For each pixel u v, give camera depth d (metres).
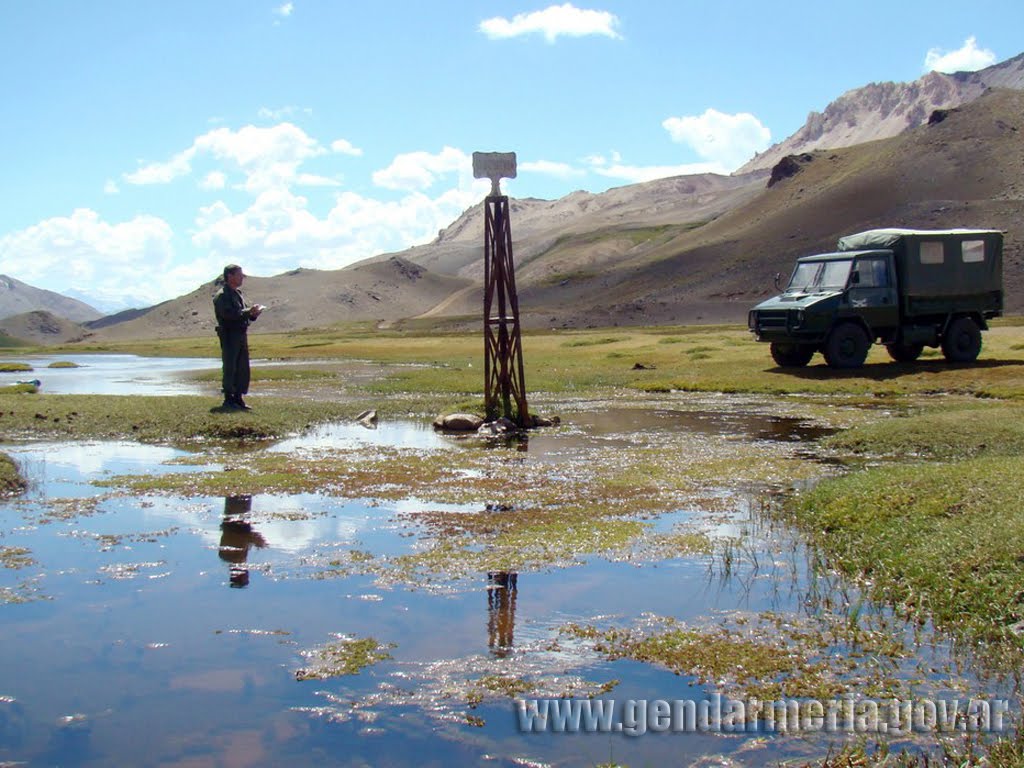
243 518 13.72
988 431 19.50
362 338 101.88
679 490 15.55
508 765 6.62
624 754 6.75
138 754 6.78
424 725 7.21
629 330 108.44
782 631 9.01
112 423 23.55
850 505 12.91
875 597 9.84
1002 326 71.06
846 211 191.25
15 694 7.75
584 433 22.81
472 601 9.92
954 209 171.12
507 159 23.67
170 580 10.71
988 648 8.46
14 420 23.73
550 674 8.12
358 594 10.17
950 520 11.39
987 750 6.65
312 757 6.75
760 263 179.50
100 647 8.73
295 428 23.81
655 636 8.88
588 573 10.87
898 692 7.65
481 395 32.44
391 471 17.41
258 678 8.05
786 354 36.56
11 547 12.12
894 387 30.89
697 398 30.83
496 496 15.14
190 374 47.69
